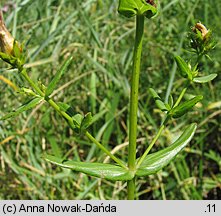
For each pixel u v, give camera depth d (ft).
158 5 0.39
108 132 0.75
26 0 0.81
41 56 0.85
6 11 0.87
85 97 0.82
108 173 0.40
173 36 0.85
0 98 0.76
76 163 0.39
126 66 0.80
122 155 0.74
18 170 0.71
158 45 0.84
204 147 0.77
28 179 0.71
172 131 0.76
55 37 0.83
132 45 0.85
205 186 0.73
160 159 0.41
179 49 0.77
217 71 0.83
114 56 0.84
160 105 0.43
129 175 0.40
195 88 0.79
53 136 0.75
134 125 0.40
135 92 0.39
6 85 0.76
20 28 0.85
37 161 0.74
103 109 0.79
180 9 0.88
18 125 0.75
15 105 0.76
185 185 0.72
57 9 0.87
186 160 0.77
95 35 0.80
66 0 0.88
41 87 0.39
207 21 0.85
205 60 0.80
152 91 0.45
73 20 0.86
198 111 0.78
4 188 0.72
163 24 0.86
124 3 0.36
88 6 0.87
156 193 0.73
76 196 0.72
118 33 0.89
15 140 0.75
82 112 0.80
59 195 0.70
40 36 0.87
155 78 0.83
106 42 0.82
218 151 0.78
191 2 0.90
